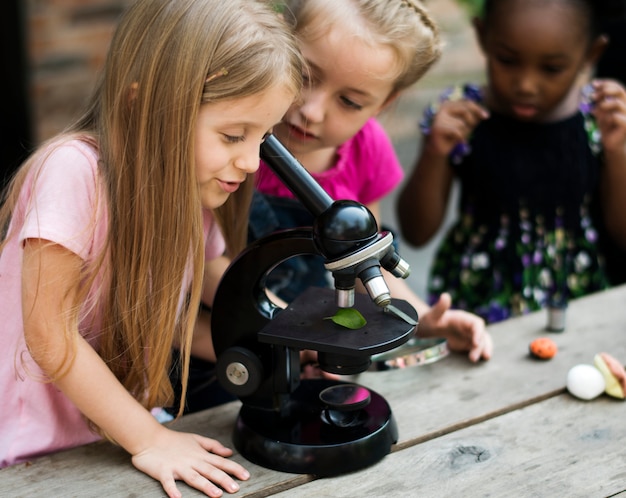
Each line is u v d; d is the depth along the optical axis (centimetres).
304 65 110
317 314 102
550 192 160
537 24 146
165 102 97
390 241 94
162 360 104
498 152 161
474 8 231
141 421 101
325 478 100
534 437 108
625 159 160
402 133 345
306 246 101
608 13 154
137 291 102
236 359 103
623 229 165
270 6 104
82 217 99
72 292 99
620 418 111
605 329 131
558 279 161
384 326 98
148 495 98
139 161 99
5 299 107
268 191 134
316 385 110
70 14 282
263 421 104
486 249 162
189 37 96
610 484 100
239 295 103
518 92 151
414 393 116
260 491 98
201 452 101
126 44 99
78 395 99
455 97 165
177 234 100
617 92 156
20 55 228
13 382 107
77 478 100
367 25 113
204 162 99
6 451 107
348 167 138
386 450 103
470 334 124
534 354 124
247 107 97
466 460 103
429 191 163
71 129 105
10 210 107
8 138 232
